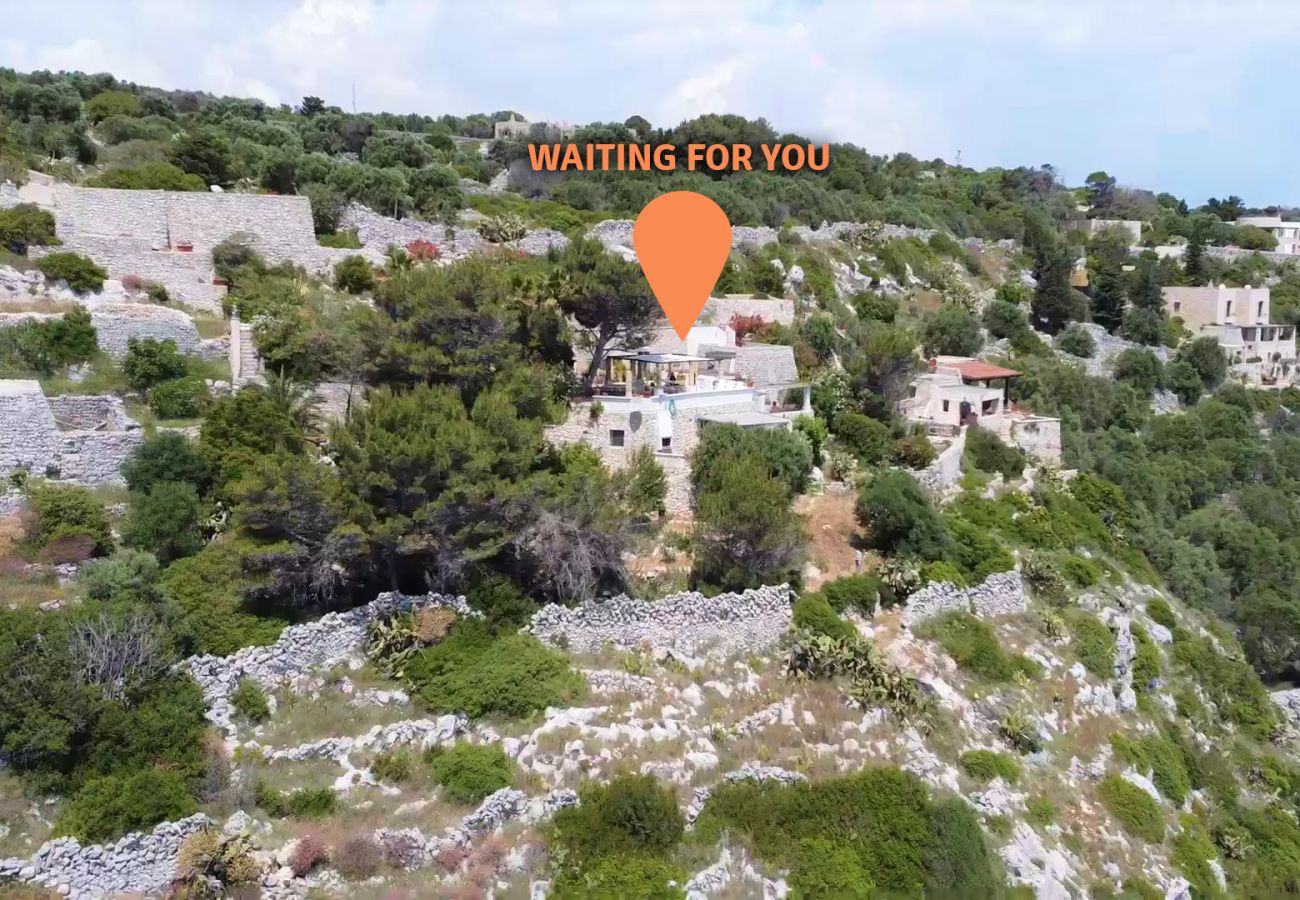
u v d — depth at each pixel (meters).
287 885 24.83
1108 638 47.03
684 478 44.75
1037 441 68.00
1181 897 36.22
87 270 46.84
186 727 27.06
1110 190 176.50
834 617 38.62
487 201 85.38
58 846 23.50
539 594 35.72
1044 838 34.72
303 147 100.00
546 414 42.25
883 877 30.56
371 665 31.50
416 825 26.98
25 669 25.81
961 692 39.38
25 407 34.28
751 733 33.22
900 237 113.19
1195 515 75.94
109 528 32.75
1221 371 108.56
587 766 29.89
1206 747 48.06
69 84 107.94
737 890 28.42
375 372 41.97
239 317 46.50
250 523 31.89
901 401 61.84
